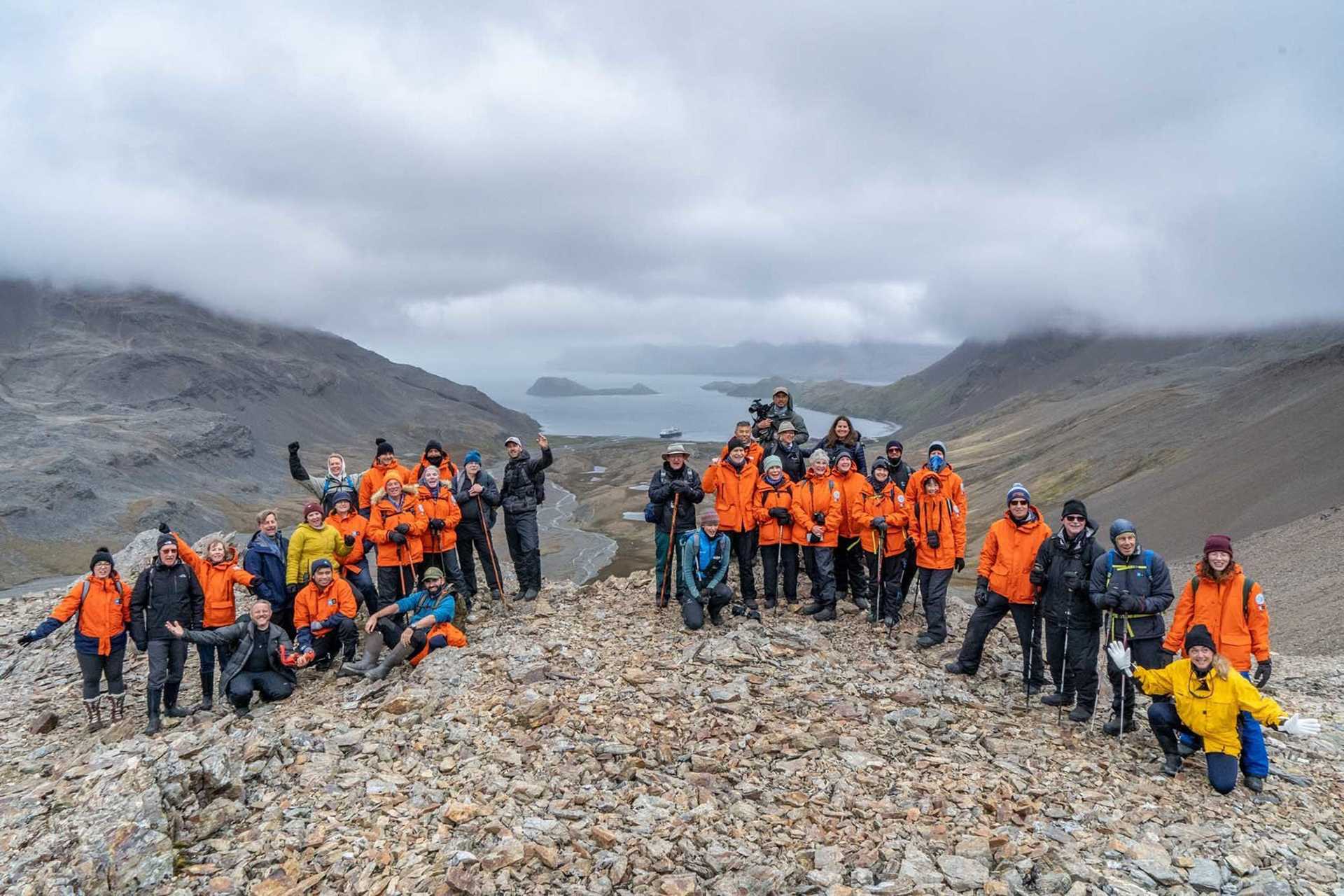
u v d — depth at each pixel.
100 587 14.16
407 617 14.64
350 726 11.84
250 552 14.57
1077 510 11.80
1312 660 19.55
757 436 18.88
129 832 8.77
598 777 10.02
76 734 14.23
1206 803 9.61
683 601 15.30
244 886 8.28
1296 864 8.28
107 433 198.75
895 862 8.23
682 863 8.28
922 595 14.80
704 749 10.66
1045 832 8.75
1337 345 153.12
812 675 13.05
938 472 14.45
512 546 17.62
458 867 8.08
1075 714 11.92
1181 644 10.97
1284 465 102.62
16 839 9.33
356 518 15.59
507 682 12.64
